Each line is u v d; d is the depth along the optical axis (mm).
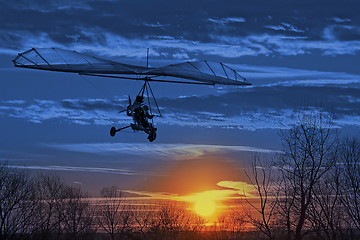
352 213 98625
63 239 153500
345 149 104688
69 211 161375
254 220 111562
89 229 166875
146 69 88750
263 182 115250
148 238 160125
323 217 101625
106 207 172500
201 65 94438
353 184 99812
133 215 170125
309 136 110000
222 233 130250
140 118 90750
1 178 134375
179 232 157000
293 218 107250
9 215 132250
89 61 84000
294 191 107875
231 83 92312
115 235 162125
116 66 86312
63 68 79125
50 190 158625
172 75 87625
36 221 137875
